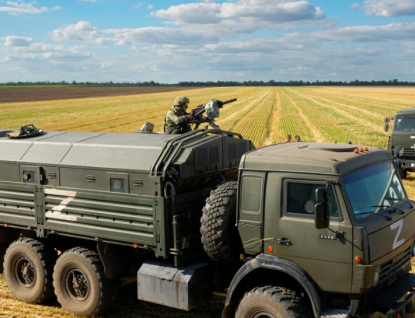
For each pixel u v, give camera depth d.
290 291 5.98
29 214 8.24
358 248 5.51
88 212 7.50
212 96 101.62
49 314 7.87
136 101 83.19
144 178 6.97
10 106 67.44
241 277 6.10
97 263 7.57
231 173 8.34
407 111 19.22
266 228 6.07
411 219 6.41
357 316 5.81
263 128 37.16
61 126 38.47
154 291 6.98
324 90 148.62
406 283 6.30
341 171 5.67
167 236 6.78
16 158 8.40
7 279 8.62
